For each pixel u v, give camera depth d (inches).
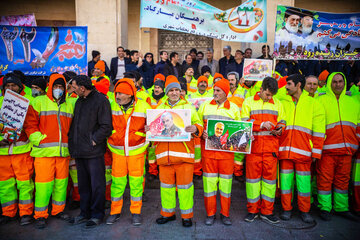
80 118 140.4
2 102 145.3
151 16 227.8
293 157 146.3
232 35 228.7
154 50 395.2
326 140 155.2
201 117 150.8
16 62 231.8
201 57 290.0
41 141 138.6
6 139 138.3
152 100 199.2
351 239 131.3
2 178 143.8
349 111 152.8
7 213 146.4
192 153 140.0
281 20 219.1
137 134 141.9
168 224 144.6
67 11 377.4
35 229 138.9
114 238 130.4
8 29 229.9
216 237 131.6
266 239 130.3
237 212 159.6
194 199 178.5
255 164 145.0
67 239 129.4
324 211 153.6
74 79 137.6
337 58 215.8
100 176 142.9
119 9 279.6
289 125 149.4
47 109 141.3
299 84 147.8
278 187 157.5
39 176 140.2
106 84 174.9
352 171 163.5
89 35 279.7
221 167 142.4
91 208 144.2
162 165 141.1
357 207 158.9
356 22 211.6
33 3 375.9
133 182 143.3
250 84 211.0
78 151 138.7
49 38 232.8
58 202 148.3
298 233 136.4
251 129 137.2
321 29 216.5
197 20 228.8
